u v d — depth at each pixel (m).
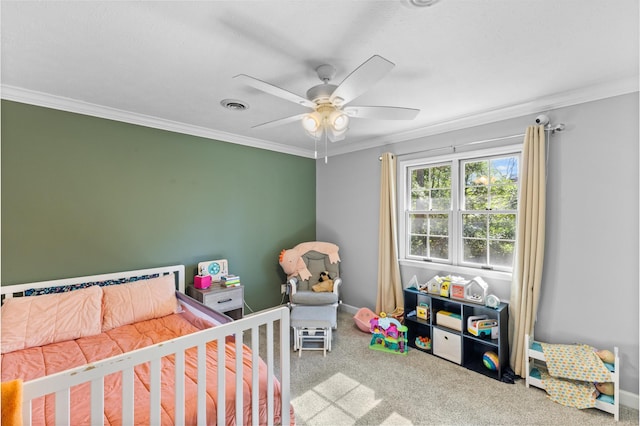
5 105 2.19
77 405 1.32
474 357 2.81
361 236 3.95
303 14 1.38
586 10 1.35
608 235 2.19
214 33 1.53
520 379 2.43
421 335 3.19
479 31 1.52
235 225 3.61
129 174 2.79
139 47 1.66
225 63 1.84
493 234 2.89
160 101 2.46
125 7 1.32
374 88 2.22
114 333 2.18
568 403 2.10
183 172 3.16
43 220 2.35
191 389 1.47
